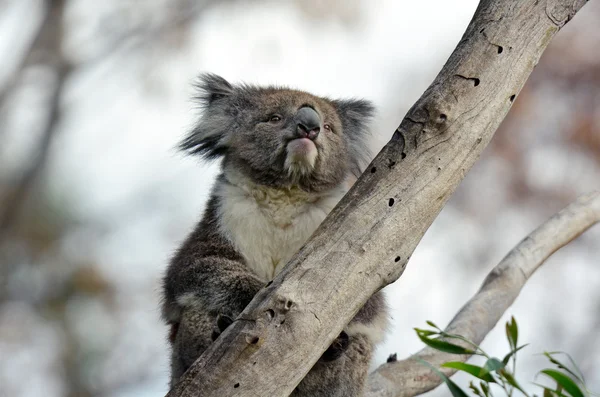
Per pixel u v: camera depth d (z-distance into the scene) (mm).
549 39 7914
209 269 10008
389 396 10133
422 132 7688
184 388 7301
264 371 7266
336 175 10922
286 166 10555
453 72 7750
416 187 7637
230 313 9750
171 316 10375
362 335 9891
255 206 10648
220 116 11750
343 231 7551
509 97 7816
